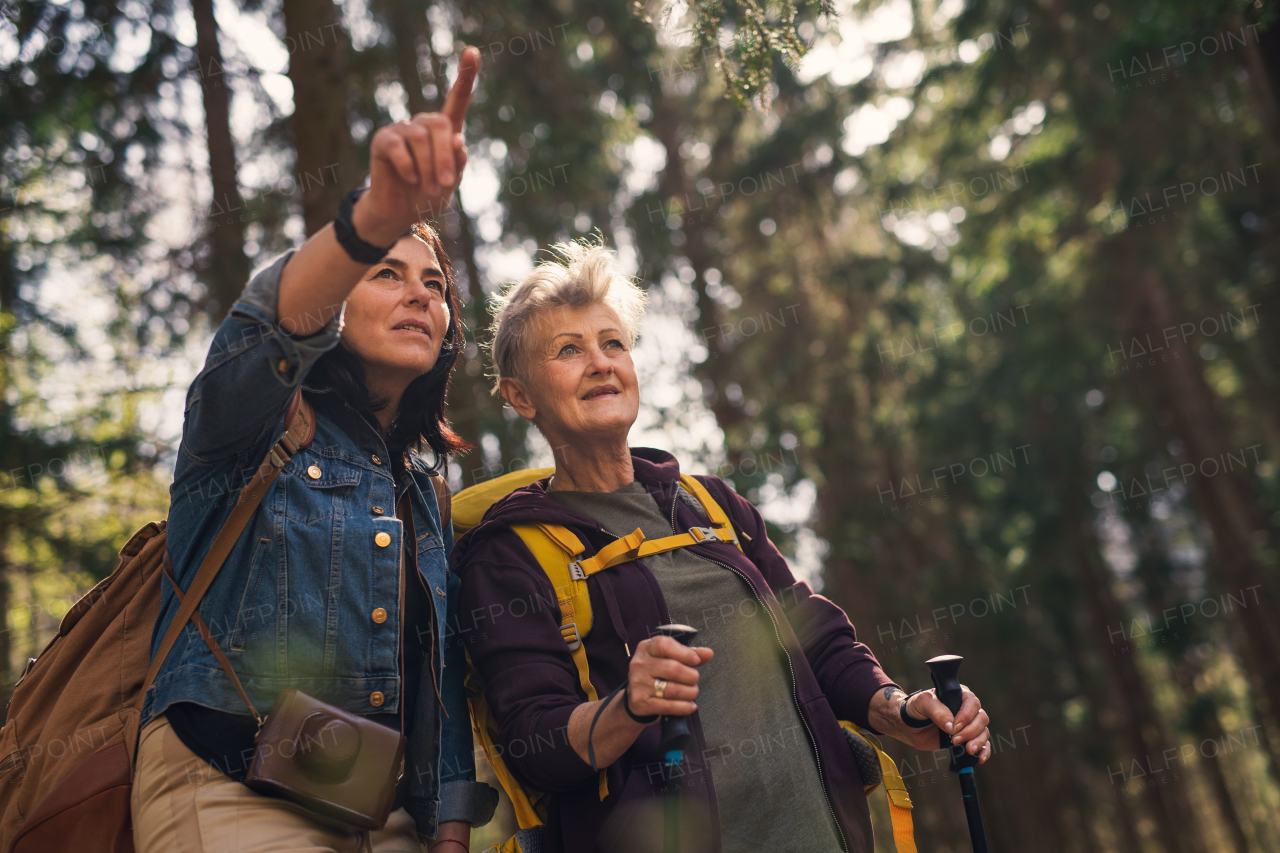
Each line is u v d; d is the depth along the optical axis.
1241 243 12.22
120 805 1.53
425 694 1.83
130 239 6.33
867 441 12.92
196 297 6.49
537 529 2.01
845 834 1.87
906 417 14.23
